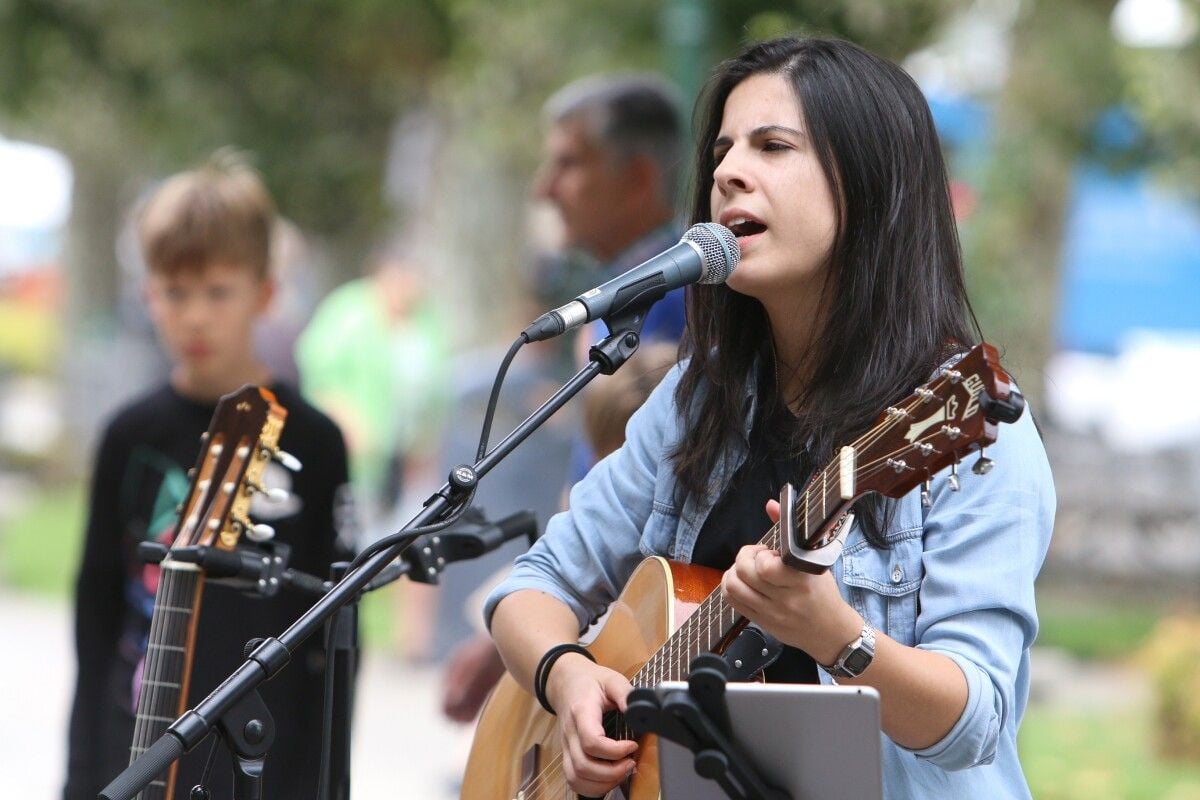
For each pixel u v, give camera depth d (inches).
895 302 247.1
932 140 256.2
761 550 218.7
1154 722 731.4
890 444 210.5
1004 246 955.3
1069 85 964.6
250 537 300.4
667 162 457.7
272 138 1270.9
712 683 204.7
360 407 1035.9
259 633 351.3
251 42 1199.6
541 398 680.4
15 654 959.6
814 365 254.2
